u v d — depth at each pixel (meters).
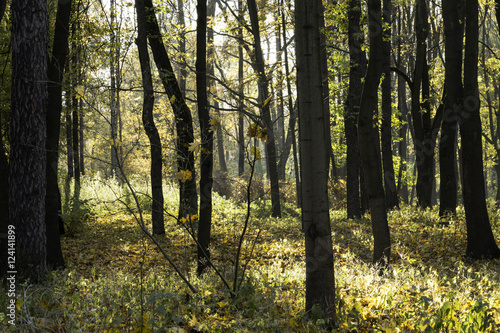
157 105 16.81
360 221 16.08
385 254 8.15
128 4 12.95
